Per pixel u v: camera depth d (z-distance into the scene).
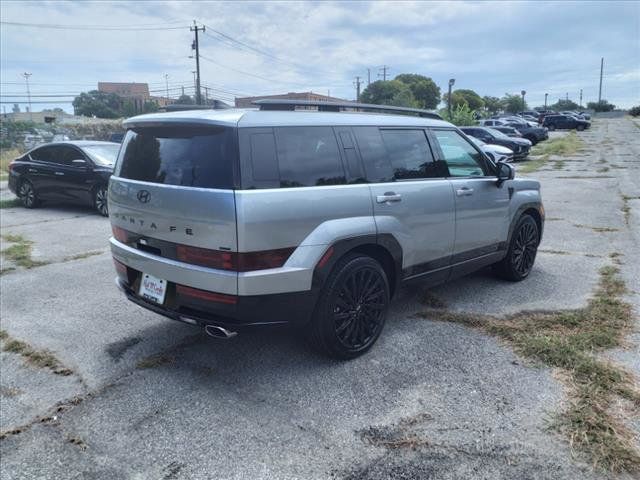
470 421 2.88
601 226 8.05
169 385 3.38
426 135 4.26
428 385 3.28
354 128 3.68
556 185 13.24
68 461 2.67
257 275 2.99
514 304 4.63
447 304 4.66
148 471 2.57
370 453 2.64
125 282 3.82
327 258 3.28
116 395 3.28
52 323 4.53
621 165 17.94
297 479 2.47
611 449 2.61
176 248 3.23
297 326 3.30
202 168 3.09
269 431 2.84
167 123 3.33
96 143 10.98
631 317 4.26
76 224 9.30
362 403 3.09
